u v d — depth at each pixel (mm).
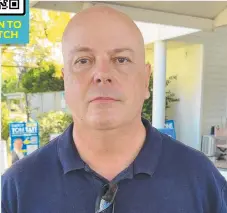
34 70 8852
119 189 1036
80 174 1060
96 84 978
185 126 7320
